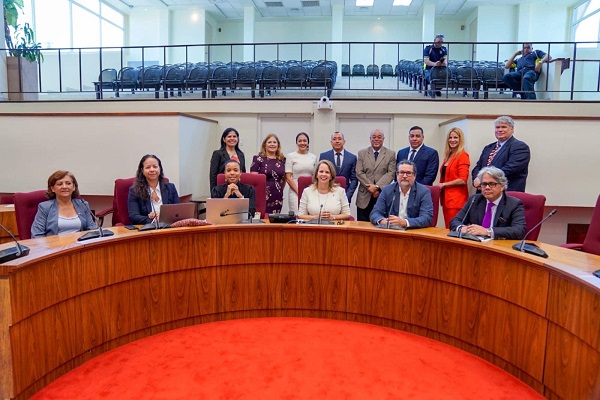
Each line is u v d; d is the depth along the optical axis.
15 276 2.04
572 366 2.00
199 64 8.45
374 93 8.30
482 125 4.68
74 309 2.40
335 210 3.52
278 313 3.17
